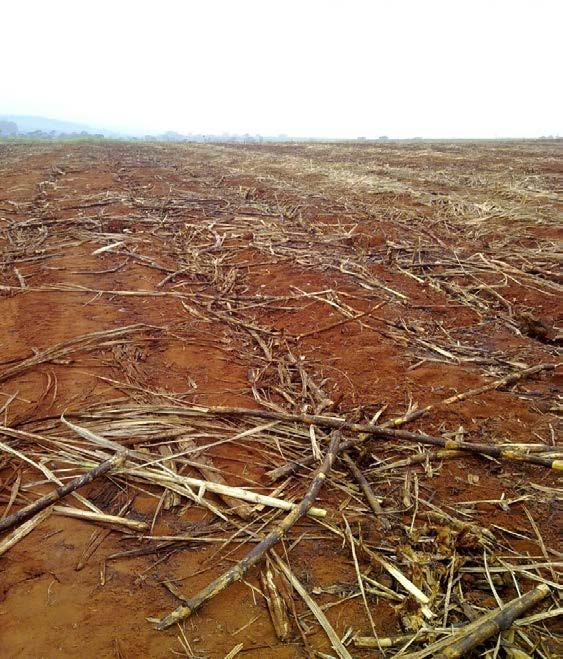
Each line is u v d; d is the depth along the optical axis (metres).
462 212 10.49
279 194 13.29
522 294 6.35
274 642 2.21
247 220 10.40
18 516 2.77
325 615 2.34
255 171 18.67
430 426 3.72
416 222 10.02
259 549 2.56
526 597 2.29
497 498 3.05
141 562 2.60
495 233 8.95
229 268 7.68
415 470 3.30
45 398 4.02
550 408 3.91
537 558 2.60
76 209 11.59
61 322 5.51
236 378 4.47
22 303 6.06
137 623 2.27
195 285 6.98
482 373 4.50
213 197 13.03
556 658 2.11
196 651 2.15
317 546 2.72
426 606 2.32
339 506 2.99
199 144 42.91
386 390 4.26
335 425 3.61
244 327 5.61
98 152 29.61
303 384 4.34
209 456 3.39
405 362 4.72
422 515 2.93
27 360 4.58
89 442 3.45
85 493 3.04
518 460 3.25
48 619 2.27
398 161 21.17
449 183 14.09
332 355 4.93
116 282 6.92
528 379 4.40
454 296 6.45
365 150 27.91
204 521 2.88
